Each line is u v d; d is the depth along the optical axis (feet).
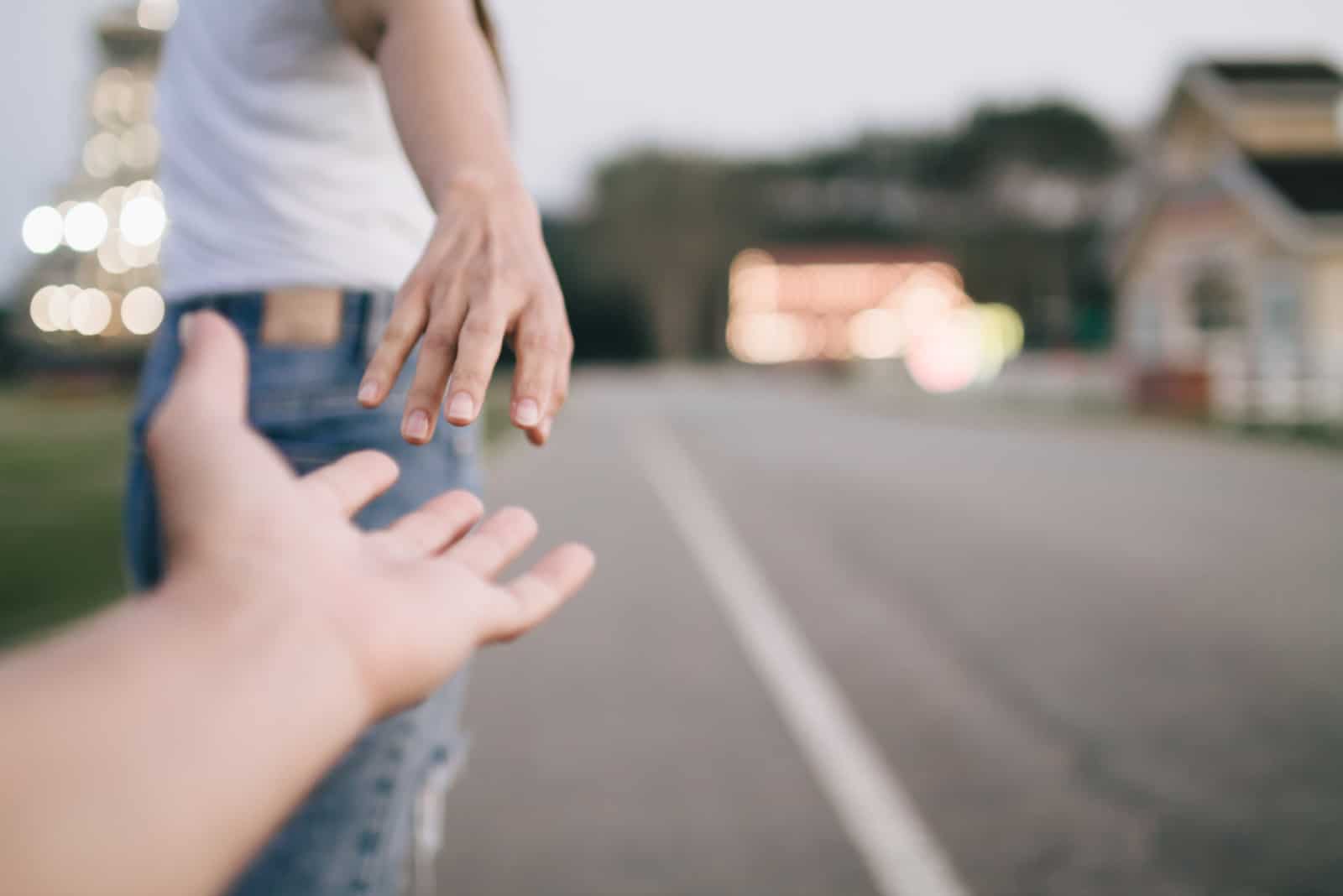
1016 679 13.15
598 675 13.17
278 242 3.72
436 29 2.40
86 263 86.79
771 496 31.35
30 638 13.51
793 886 7.91
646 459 43.65
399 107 2.35
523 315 1.90
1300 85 77.46
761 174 213.46
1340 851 8.53
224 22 3.78
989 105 189.16
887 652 14.33
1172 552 21.86
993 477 35.40
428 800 3.44
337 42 3.63
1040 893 7.84
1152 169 85.30
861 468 38.96
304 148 3.71
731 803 9.36
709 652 14.28
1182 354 77.77
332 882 3.10
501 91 2.91
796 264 184.44
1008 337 150.00
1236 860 8.38
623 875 8.03
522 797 9.46
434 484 3.62
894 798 9.52
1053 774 10.08
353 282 3.73
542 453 46.16
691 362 207.21
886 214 213.46
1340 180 74.08
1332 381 52.85
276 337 3.65
